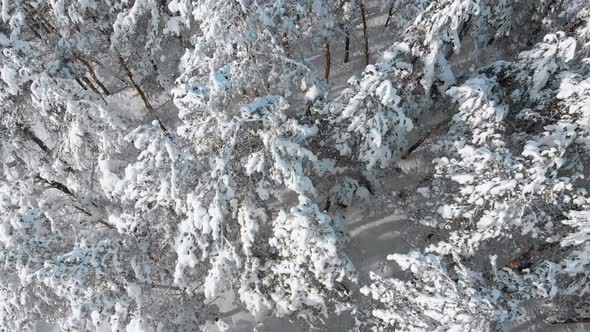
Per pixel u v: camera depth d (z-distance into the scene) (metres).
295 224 9.52
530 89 10.45
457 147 10.93
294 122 9.36
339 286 11.57
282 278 11.35
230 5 9.39
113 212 12.09
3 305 11.04
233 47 10.27
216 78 8.77
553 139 9.87
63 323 11.79
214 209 9.27
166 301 11.96
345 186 13.49
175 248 10.40
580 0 12.01
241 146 10.05
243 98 11.20
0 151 11.98
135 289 10.30
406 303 9.60
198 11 9.68
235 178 10.43
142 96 15.80
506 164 9.42
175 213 10.91
